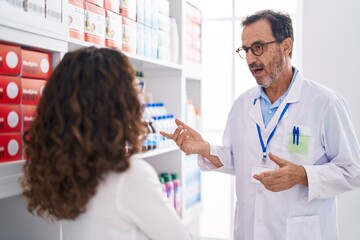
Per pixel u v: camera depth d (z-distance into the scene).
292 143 1.77
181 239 1.12
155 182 1.11
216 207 3.48
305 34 2.87
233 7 3.25
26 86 1.26
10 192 1.18
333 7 2.81
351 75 2.80
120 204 1.06
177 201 2.50
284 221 1.74
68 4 1.51
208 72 3.40
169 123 2.42
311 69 2.87
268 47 1.71
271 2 3.21
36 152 1.04
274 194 1.76
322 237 1.77
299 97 1.81
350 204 2.79
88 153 1.00
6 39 1.13
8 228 1.43
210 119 3.44
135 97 1.10
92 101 1.01
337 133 1.73
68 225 1.15
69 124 1.00
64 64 1.06
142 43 2.11
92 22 1.67
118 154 1.04
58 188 1.02
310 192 1.63
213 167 2.07
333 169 1.67
